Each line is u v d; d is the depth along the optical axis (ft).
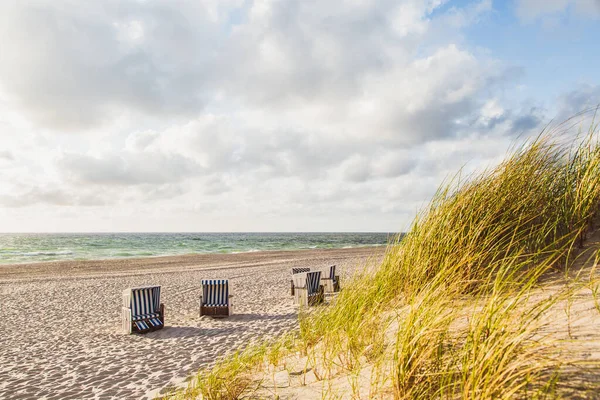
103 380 17.04
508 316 6.17
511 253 9.99
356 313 11.05
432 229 11.40
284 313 30.22
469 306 8.23
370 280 12.76
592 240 9.59
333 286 36.47
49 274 63.21
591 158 11.01
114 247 173.58
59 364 19.70
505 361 5.54
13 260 106.93
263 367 11.86
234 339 22.85
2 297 41.86
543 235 9.97
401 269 11.69
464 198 11.44
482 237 10.44
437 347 6.69
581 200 10.03
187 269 70.08
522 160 11.69
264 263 80.07
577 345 5.66
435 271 10.73
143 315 26.04
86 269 71.31
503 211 10.85
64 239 276.21
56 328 28.07
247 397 9.14
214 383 10.47
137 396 14.88
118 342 23.56
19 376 18.04
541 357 5.46
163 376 17.02
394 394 6.69
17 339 25.16
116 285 50.14
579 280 7.91
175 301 38.01
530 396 5.08
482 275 9.44
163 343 22.89
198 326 26.96
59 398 15.26
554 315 6.81
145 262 85.76
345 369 9.04
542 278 8.64
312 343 12.66
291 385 9.27
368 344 9.45
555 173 11.44
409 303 10.15
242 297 39.32
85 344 23.44
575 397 4.77
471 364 6.04
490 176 11.73
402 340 7.14
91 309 35.32
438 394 6.13
